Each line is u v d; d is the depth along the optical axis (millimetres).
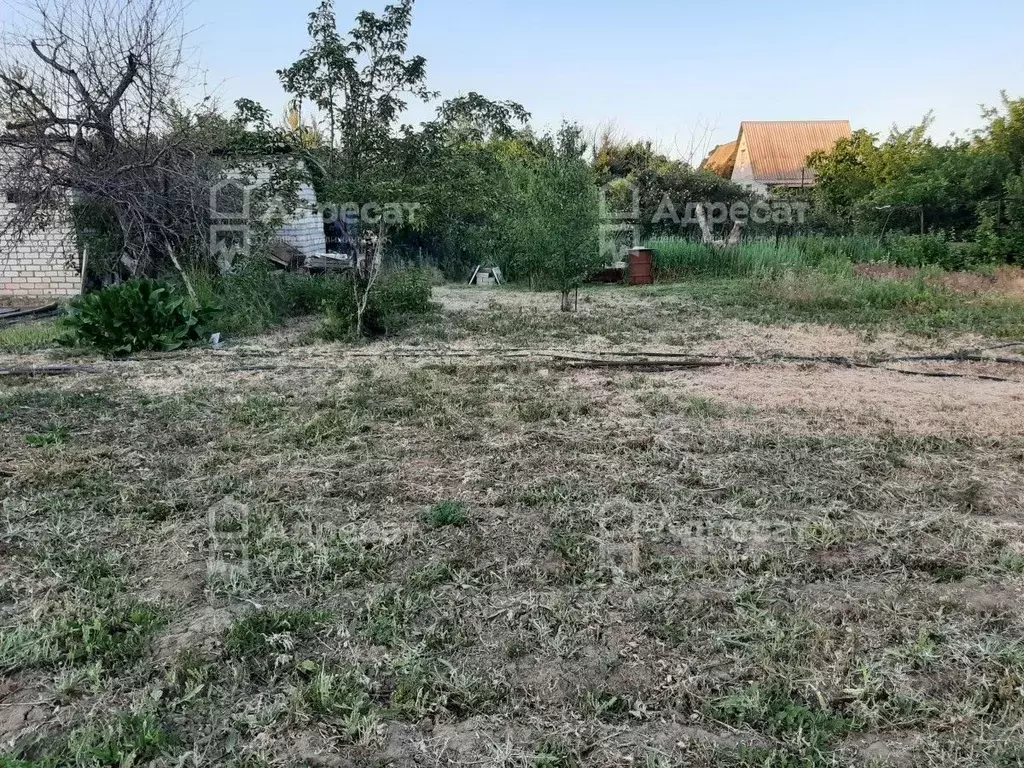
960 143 17281
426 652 2344
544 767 1871
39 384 6059
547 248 11062
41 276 12445
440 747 1949
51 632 2412
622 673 2244
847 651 2312
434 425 4773
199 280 9719
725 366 6609
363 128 8328
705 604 2598
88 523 3297
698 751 1923
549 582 2783
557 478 3799
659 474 3869
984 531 3176
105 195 9266
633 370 6520
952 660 2283
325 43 8070
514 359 7031
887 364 6707
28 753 1914
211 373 6465
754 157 37625
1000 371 6402
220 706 2094
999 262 13844
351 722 2006
